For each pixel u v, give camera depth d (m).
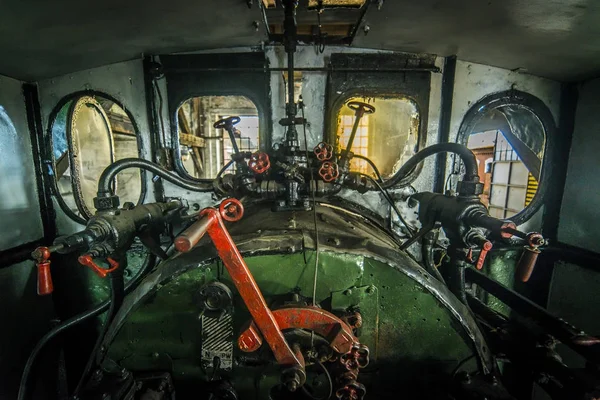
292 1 2.08
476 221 1.66
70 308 3.11
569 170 2.90
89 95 2.89
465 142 2.98
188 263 1.40
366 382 1.56
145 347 1.49
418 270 1.53
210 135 6.45
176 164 3.00
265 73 2.85
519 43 2.25
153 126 2.91
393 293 1.45
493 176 5.55
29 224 2.80
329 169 1.99
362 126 6.12
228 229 1.73
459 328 1.48
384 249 1.53
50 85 2.83
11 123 2.65
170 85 2.89
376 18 2.11
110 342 1.48
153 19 2.00
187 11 1.92
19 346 2.66
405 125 5.68
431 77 2.90
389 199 2.30
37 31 1.89
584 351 1.58
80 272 3.08
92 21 1.89
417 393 1.56
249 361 1.47
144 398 1.36
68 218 3.03
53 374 3.03
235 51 2.82
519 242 1.42
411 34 2.35
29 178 2.81
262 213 1.89
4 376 2.52
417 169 3.02
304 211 1.89
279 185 1.93
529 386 2.78
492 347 2.07
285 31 2.40
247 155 2.23
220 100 6.36
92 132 3.76
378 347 1.51
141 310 1.45
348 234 1.58
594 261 2.59
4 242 2.56
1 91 2.56
